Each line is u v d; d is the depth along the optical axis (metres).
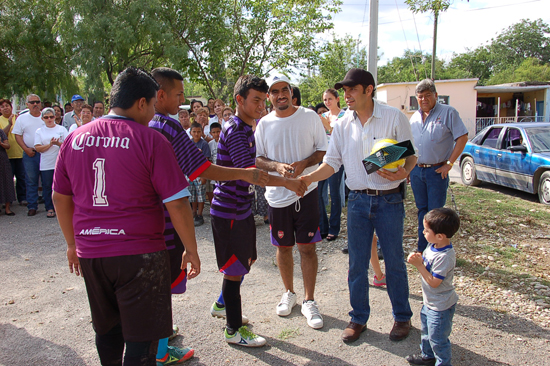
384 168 2.82
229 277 3.04
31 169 7.32
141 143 1.93
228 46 16.08
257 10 15.64
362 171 3.12
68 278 4.47
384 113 3.02
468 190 8.91
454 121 4.29
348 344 3.09
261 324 3.42
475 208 6.94
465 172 10.07
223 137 3.10
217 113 8.03
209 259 5.05
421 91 4.32
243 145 3.01
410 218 6.47
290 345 3.09
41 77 17.36
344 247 5.25
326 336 3.21
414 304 3.69
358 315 3.18
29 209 7.40
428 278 2.58
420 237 4.64
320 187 5.54
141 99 2.06
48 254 5.26
